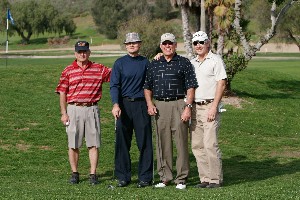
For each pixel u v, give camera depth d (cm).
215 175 762
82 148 1091
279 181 823
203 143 772
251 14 5438
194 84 754
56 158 1032
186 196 641
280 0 1822
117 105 766
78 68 810
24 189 734
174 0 1962
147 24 3750
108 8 8050
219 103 756
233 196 626
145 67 781
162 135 765
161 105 756
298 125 1524
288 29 5106
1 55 5112
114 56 4484
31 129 1230
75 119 813
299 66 3484
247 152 1163
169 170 778
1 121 1272
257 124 1477
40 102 1498
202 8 1881
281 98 1977
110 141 1188
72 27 8588
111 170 950
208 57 760
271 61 4172
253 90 2088
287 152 1180
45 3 8556
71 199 627
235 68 1838
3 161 996
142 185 780
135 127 786
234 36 1972
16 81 1747
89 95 811
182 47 5522
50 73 1919
